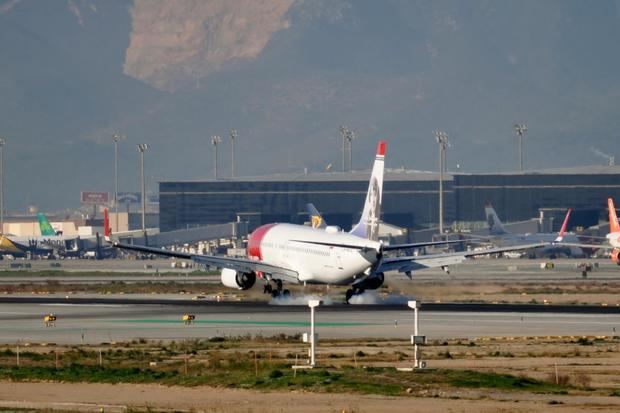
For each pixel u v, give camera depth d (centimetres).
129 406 12912
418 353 15562
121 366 16050
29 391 14075
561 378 14300
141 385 14450
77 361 16825
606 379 14612
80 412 12494
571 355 16925
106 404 13088
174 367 15900
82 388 14275
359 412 12306
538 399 13050
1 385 14600
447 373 14662
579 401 12900
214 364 15912
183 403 13100
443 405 12681
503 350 17588
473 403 12812
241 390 13925
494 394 13338
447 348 17938
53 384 14650
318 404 12850
